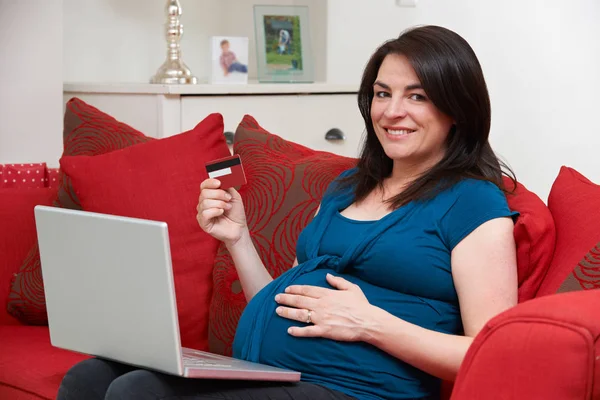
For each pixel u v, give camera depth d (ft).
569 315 3.79
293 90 10.88
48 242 5.35
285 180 7.13
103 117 8.36
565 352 3.71
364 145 6.46
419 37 5.90
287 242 6.88
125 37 11.89
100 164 7.55
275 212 7.02
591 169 15.23
